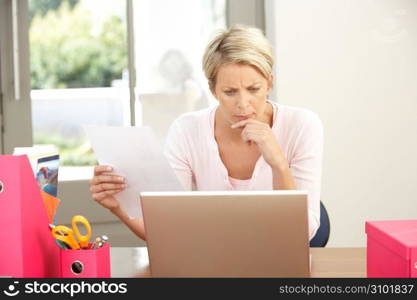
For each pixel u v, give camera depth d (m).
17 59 4.31
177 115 4.43
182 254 1.78
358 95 4.43
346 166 4.48
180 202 1.75
